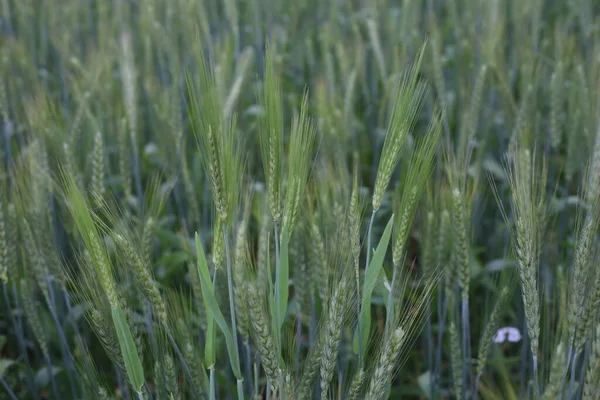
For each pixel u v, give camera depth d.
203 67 0.62
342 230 0.74
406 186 0.69
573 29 1.67
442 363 1.03
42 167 0.96
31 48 1.69
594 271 0.69
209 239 1.08
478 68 1.25
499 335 0.93
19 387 0.99
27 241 0.84
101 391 0.72
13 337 1.06
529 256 0.67
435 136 0.69
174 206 1.22
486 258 1.13
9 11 1.80
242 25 1.72
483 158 1.15
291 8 1.72
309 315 0.85
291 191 0.66
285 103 1.42
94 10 1.93
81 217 0.64
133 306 0.87
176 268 1.04
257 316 0.64
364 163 1.32
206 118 0.63
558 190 1.17
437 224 0.86
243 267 0.71
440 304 0.86
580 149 1.01
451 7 1.58
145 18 1.53
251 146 1.21
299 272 0.83
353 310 0.70
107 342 0.70
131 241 0.72
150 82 1.29
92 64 1.33
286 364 0.72
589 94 1.02
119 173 1.26
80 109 1.11
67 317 0.99
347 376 0.85
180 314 0.78
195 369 0.73
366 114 1.36
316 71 1.51
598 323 0.67
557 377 0.62
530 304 0.67
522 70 1.16
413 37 1.45
